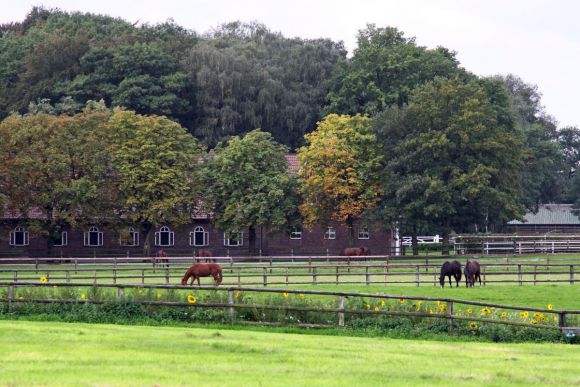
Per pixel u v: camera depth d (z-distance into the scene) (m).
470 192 76.81
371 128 83.81
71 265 67.38
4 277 56.88
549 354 26.55
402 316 31.84
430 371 22.31
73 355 22.94
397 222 81.75
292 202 83.38
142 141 81.38
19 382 19.16
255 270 63.72
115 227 82.38
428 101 81.44
